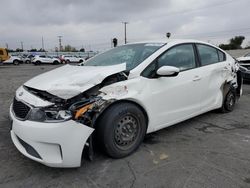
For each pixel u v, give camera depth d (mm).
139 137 3482
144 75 3492
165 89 3695
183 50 4180
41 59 42094
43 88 3000
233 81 5285
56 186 2752
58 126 2721
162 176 2914
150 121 3580
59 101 2844
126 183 2789
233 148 3652
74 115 2811
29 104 2920
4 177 2930
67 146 2770
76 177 2916
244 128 4488
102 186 2742
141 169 3068
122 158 3328
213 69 4617
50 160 2781
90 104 2922
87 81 3006
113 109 3131
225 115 5242
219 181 2799
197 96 4297
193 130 4371
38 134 2734
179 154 3459
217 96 4863
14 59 41000
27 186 2756
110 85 3162
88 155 3033
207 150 3584
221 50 5137
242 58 9859
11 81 12922
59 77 3311
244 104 6242
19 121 2936
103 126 3088
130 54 4000
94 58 4559
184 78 3998
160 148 3641
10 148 3678
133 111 3305
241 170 3029
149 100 3486
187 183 2771
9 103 6699
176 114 3955
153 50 3850
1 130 4410
